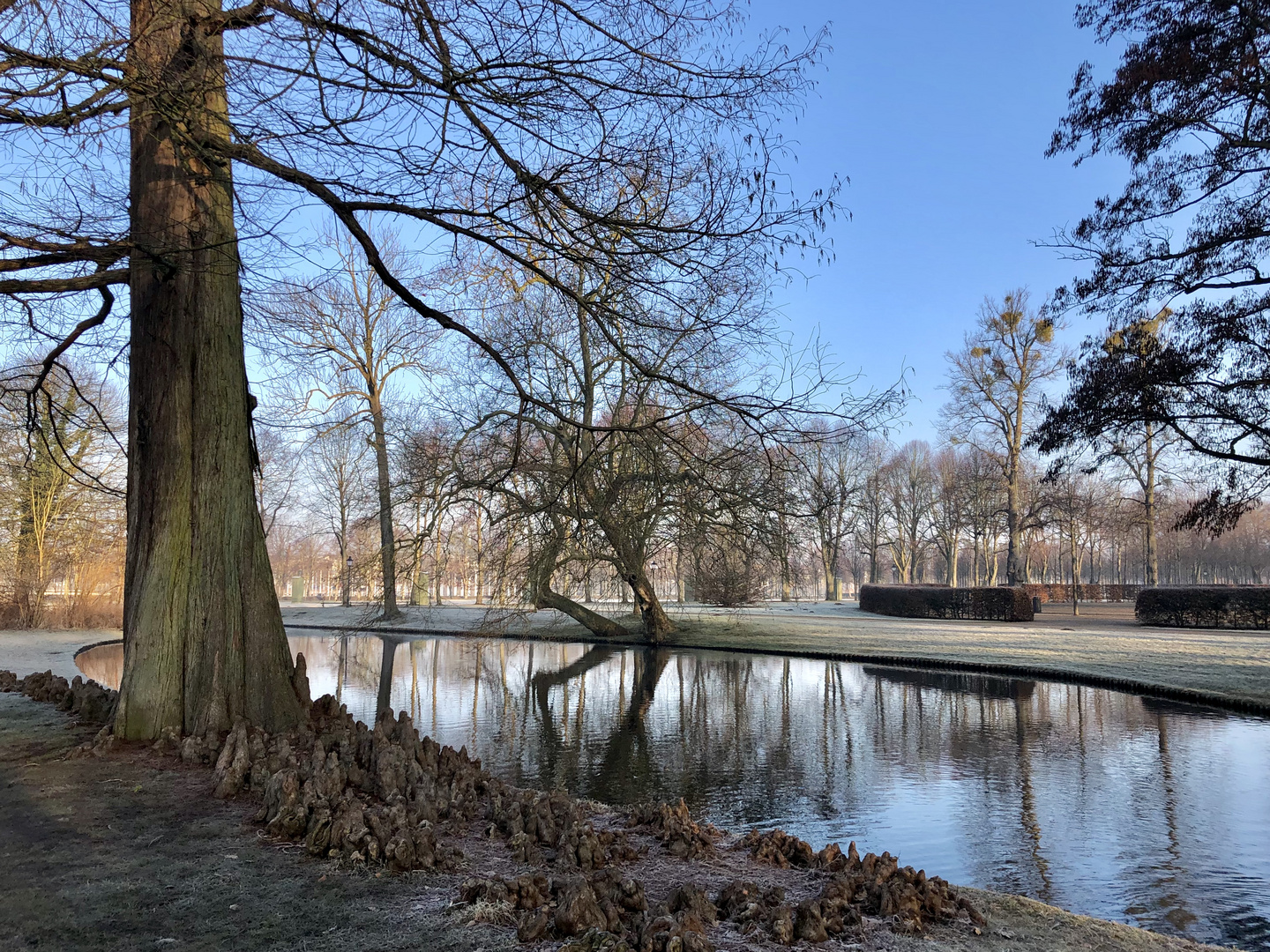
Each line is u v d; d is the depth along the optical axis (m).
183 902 3.86
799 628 30.67
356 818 4.64
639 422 12.51
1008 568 43.38
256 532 7.74
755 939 3.55
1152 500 44.16
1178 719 13.81
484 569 20.66
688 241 7.39
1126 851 7.26
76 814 5.25
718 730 13.46
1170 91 15.28
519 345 18.38
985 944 3.71
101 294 8.25
